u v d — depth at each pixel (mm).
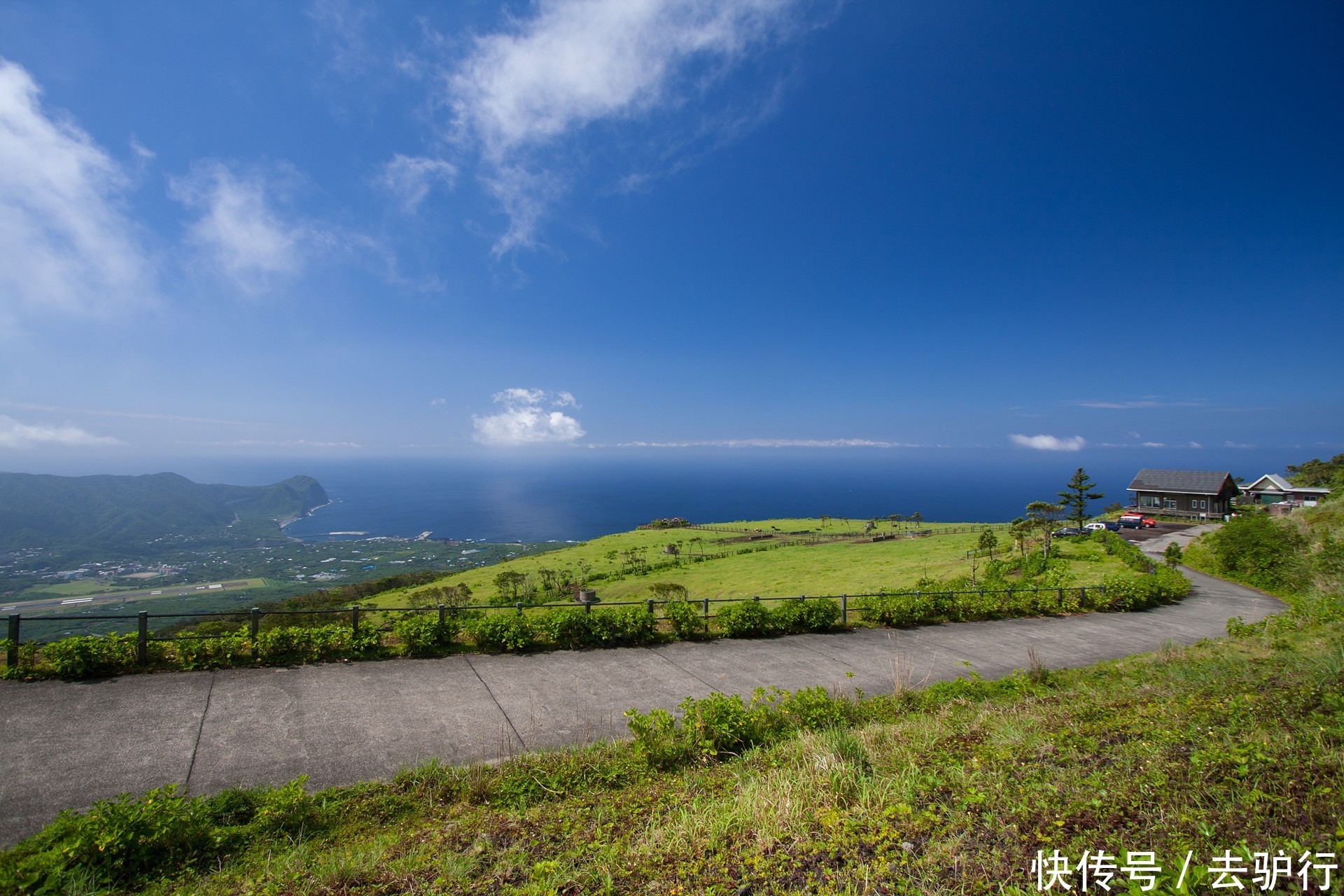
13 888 5055
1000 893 3684
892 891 3859
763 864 4336
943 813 4836
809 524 105438
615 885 4379
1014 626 18266
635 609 15461
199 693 10477
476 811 6730
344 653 12711
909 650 15234
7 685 10367
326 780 7844
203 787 7547
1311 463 82500
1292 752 4996
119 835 5414
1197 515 61031
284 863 5441
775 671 13234
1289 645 11195
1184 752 5375
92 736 8719
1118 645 16094
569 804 6512
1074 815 4457
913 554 54062
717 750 8016
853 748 6652
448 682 11633
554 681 12000
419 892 4629
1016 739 6672
